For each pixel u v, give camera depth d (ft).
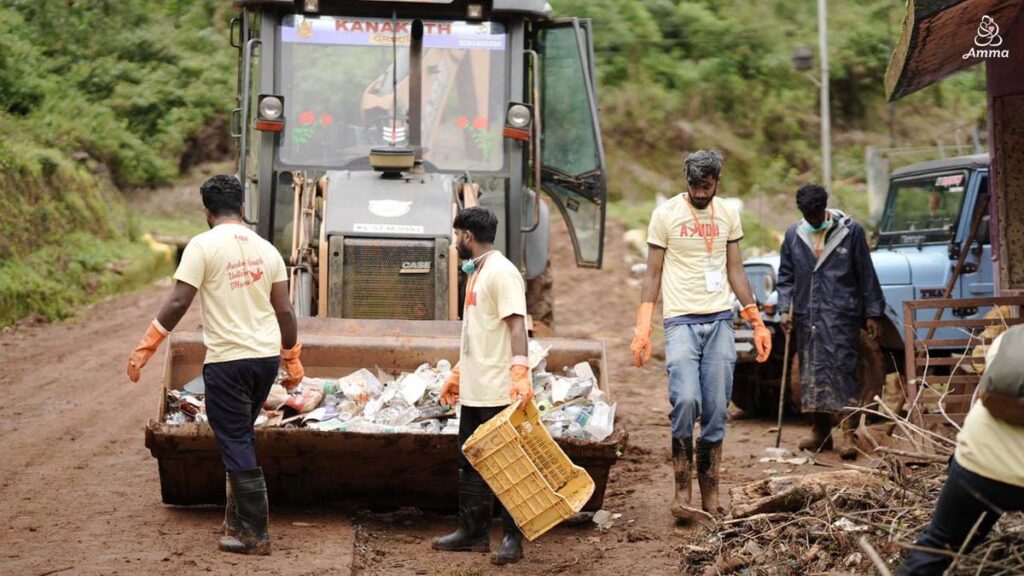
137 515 20.47
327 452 19.36
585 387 20.70
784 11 103.50
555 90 28.32
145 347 17.35
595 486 20.30
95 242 64.44
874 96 99.09
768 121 96.68
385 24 27.09
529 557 18.72
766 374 32.78
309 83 26.73
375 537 19.72
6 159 58.70
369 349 21.50
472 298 18.16
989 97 26.25
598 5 100.32
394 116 25.44
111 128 87.35
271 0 26.27
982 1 20.89
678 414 20.27
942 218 31.83
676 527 20.39
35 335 47.93
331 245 22.80
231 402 17.76
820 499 18.28
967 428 13.00
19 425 29.45
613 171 90.07
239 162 26.71
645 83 97.55
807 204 26.03
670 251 20.68
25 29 89.61
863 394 27.94
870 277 26.13
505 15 27.27
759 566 16.51
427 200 23.98
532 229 26.84
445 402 19.10
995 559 14.08
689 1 104.37
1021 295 25.89
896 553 15.55
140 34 95.71
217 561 17.31
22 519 20.10
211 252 17.65
